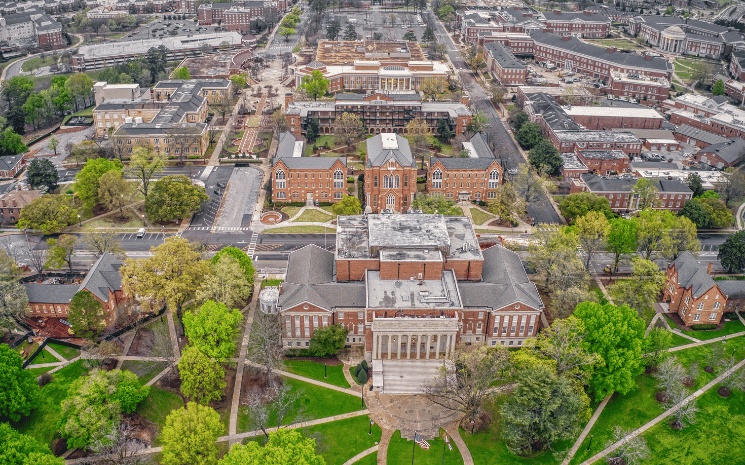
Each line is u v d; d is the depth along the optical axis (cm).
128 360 15438
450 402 14475
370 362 15688
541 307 15875
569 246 18025
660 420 14062
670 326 17112
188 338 15925
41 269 18925
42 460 11294
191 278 16200
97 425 12431
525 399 12694
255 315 17162
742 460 13088
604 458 13138
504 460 13112
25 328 16412
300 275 16475
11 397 13025
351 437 13538
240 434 13550
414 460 13025
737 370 15362
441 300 15525
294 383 14925
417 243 16562
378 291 15875
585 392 14338
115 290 16825
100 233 18950
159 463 12669
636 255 18750
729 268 19400
